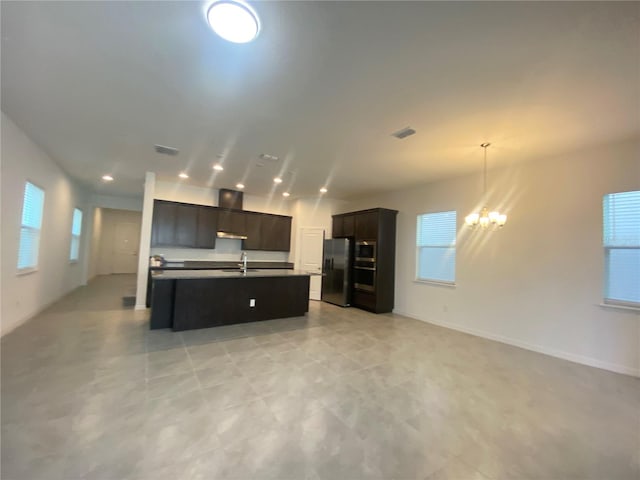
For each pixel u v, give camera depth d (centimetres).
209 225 646
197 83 241
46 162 444
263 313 497
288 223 764
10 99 274
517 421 218
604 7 153
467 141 338
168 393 240
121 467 158
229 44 192
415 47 189
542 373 311
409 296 576
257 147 382
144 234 535
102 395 232
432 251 546
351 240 664
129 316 479
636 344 313
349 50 194
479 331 453
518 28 170
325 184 579
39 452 165
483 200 461
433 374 299
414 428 205
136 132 346
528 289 401
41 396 226
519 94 240
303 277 545
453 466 170
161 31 182
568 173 370
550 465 173
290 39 185
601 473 167
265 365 306
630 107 254
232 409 220
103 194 809
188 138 359
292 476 157
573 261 362
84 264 796
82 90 256
